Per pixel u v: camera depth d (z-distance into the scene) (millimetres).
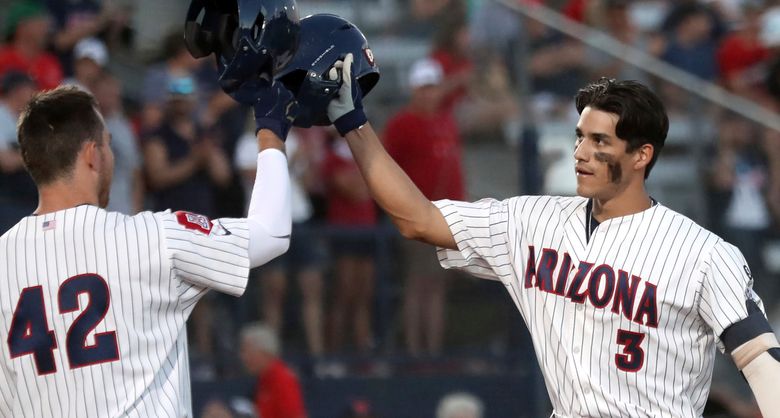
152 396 12242
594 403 13422
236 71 13188
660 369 13359
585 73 31641
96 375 12148
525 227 14203
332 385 29469
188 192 28500
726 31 37438
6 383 12523
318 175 30000
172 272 12508
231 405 27672
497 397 30156
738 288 13219
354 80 14156
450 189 29922
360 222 30078
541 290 13914
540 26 31609
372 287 29969
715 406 30547
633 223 13688
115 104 27953
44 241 12469
